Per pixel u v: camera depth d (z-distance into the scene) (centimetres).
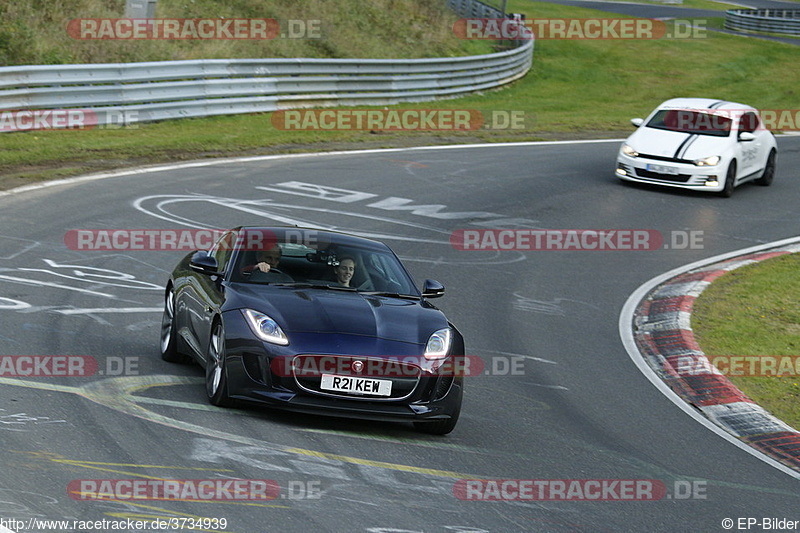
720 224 6619
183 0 11150
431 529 2039
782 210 7219
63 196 5644
